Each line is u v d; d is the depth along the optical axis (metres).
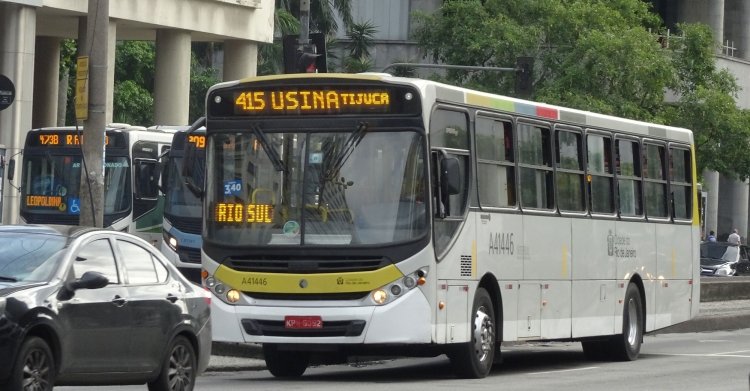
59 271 14.34
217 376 21.25
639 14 59.19
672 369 23.92
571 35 56.06
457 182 19.34
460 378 20.84
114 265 15.22
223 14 49.81
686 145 29.17
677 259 28.39
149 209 34.56
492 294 21.39
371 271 19.11
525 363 25.45
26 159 35.12
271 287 19.38
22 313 13.50
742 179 60.22
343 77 19.53
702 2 78.00
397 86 19.42
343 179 19.39
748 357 27.33
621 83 54.84
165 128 37.09
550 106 23.39
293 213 19.45
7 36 40.94
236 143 19.91
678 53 59.09
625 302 25.92
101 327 14.62
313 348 19.30
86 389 17.81
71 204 34.66
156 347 15.56
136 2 45.59
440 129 19.84
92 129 24.56
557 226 23.25
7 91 26.12
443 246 19.61
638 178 26.69
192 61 79.25
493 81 56.19
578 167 24.28
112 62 45.19
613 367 24.38
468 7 57.31
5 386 13.38
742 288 48.50
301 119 19.66
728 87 59.78
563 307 23.44
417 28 60.22
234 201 19.78
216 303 19.67
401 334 19.06
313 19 79.88
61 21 46.78
